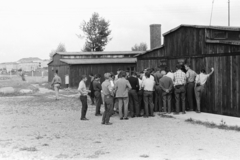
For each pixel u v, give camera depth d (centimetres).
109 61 3625
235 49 1293
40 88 3538
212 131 1027
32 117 1391
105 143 861
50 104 1928
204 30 1466
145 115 1372
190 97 1466
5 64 11844
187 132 1013
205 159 696
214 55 1403
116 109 1487
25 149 791
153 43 2886
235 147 808
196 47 1523
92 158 704
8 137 951
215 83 1398
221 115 1356
